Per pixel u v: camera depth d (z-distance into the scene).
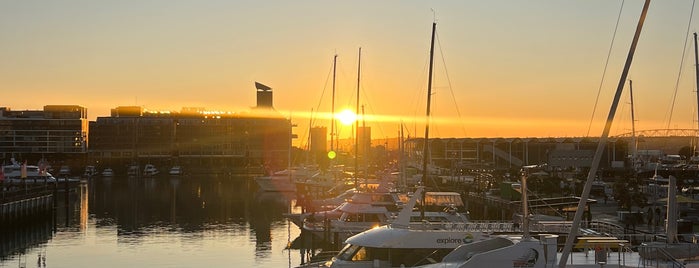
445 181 160.88
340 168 191.75
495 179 154.88
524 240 41.31
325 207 103.75
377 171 195.62
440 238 45.97
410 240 45.88
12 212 110.25
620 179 125.88
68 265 70.69
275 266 69.38
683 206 90.19
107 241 86.88
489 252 40.84
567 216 85.62
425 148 77.38
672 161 195.75
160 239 88.56
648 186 119.00
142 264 70.75
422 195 72.25
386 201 85.19
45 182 142.62
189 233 94.25
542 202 90.88
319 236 80.62
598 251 42.66
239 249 79.94
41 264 71.38
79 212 122.94
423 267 42.56
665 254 42.47
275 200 149.62
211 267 68.94
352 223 78.12
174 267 69.12
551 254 41.22
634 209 99.81
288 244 83.25
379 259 45.84
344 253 47.16
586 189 35.75
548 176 151.62
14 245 83.75
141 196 162.38
